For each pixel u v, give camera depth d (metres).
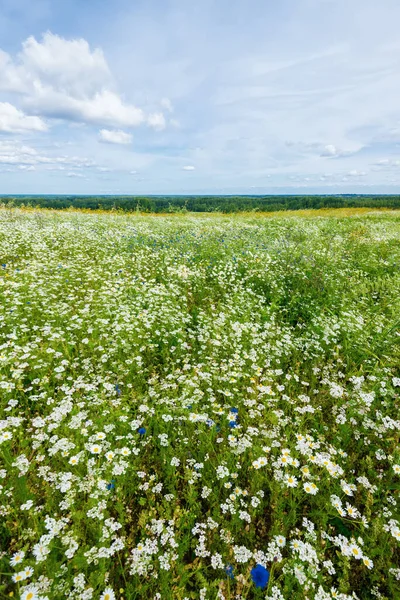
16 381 3.42
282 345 4.60
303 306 6.13
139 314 4.98
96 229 12.69
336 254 9.84
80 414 2.90
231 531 2.35
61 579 1.88
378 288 7.12
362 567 2.24
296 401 3.66
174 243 10.48
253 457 2.87
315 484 2.54
